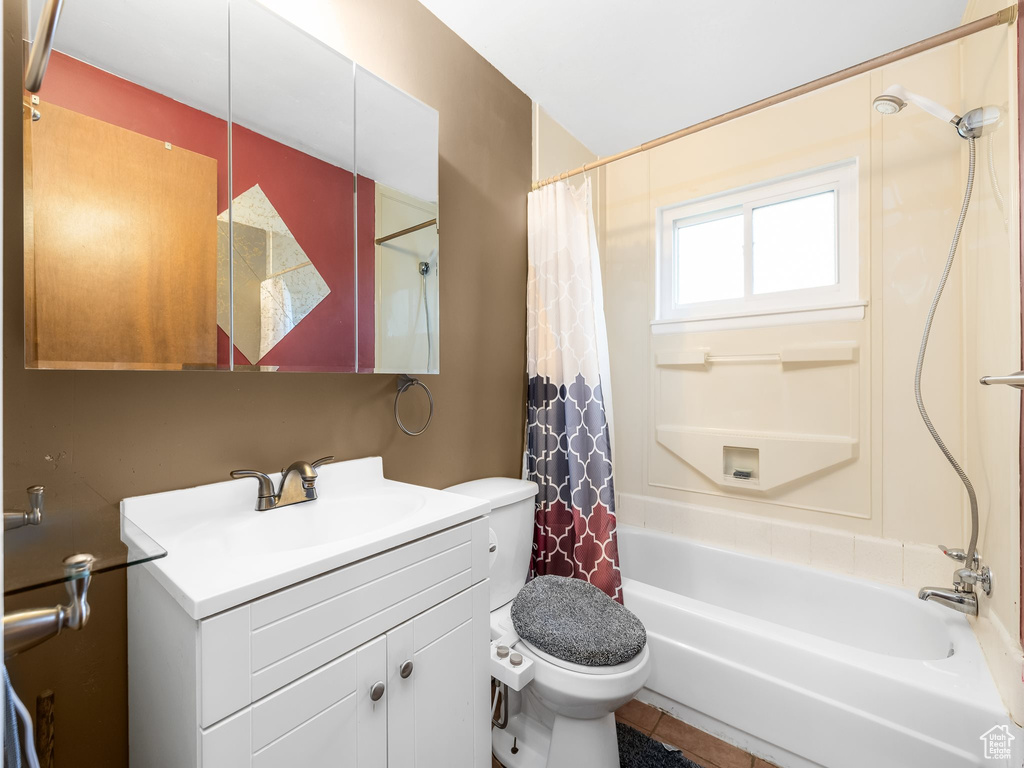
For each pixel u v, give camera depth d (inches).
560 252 76.3
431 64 66.3
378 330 56.6
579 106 85.0
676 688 62.3
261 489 45.8
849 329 75.1
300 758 33.2
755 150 83.7
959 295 67.1
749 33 67.1
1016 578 47.2
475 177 73.5
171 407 43.1
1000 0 52.9
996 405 53.9
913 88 70.8
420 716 41.8
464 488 67.7
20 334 36.1
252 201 46.3
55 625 21.7
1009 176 50.3
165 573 32.1
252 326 46.1
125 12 39.1
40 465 36.7
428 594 42.6
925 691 47.9
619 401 100.5
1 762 19.5
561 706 50.3
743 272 87.0
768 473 80.9
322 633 34.6
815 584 74.5
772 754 56.0
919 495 69.9
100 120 37.7
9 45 35.6
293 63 49.3
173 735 31.9
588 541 70.4
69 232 36.2
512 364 81.3
